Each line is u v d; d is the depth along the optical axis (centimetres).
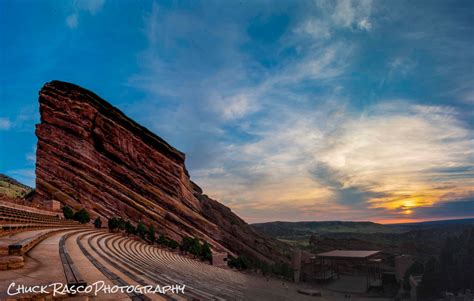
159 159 10131
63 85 9131
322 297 6988
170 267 3456
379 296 7462
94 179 8375
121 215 8212
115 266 1903
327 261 11706
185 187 11044
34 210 4644
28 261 1557
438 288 4656
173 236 8712
